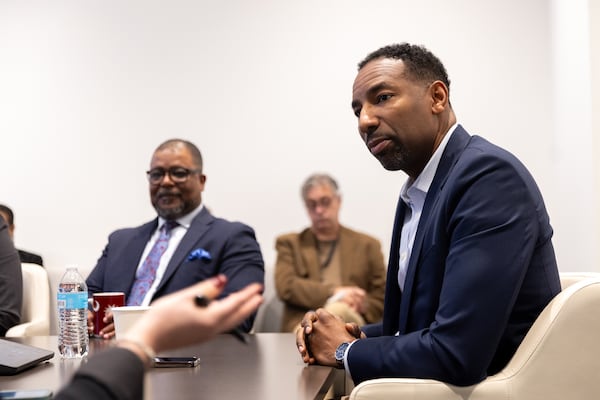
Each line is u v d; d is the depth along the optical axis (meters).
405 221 1.72
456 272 1.34
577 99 2.75
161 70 4.23
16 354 1.44
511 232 1.34
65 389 0.64
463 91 3.94
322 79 4.09
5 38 4.37
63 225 4.24
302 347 1.52
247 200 4.11
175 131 4.20
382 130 1.58
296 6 4.13
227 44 4.19
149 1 4.27
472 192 1.39
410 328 1.50
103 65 4.28
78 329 1.62
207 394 1.16
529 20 3.89
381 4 4.05
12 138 4.33
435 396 1.28
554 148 3.71
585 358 1.27
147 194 4.20
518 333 1.40
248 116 4.14
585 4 2.52
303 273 3.54
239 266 2.74
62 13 4.33
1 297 2.75
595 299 1.27
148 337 0.70
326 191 3.60
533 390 1.28
